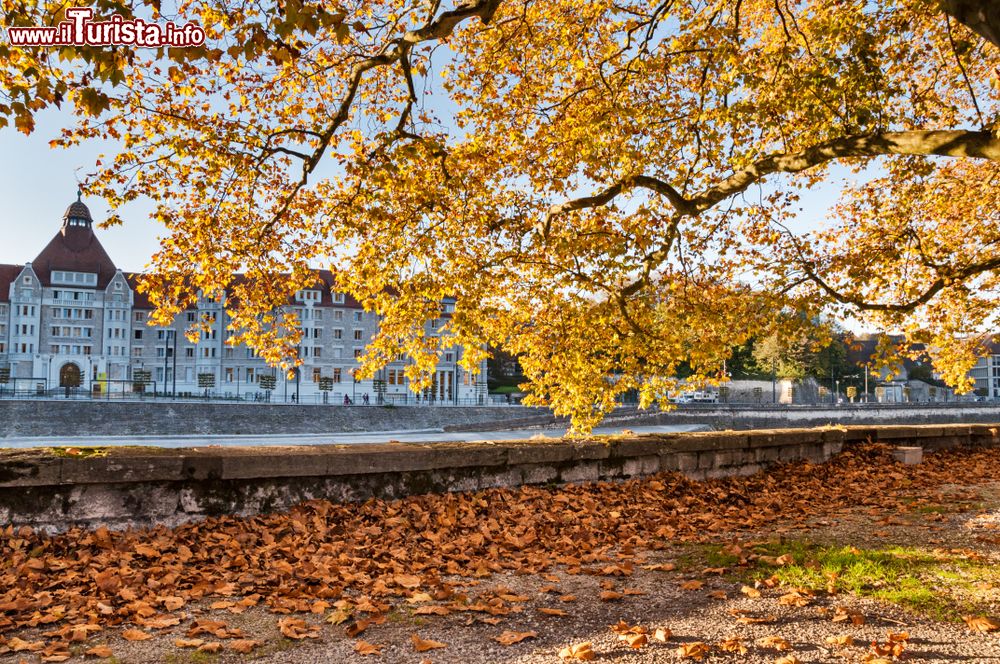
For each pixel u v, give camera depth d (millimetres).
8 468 5570
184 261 10586
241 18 7355
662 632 3885
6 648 3602
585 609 4531
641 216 10727
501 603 4570
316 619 4266
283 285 11594
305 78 10523
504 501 8062
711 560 5777
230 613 4355
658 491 9281
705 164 11289
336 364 82375
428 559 5781
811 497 9758
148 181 9633
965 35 10570
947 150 7191
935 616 4234
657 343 10242
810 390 81250
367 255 10289
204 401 54625
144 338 84500
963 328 14594
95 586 4695
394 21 8992
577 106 10953
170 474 6270
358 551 5977
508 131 10969
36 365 80188
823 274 12195
